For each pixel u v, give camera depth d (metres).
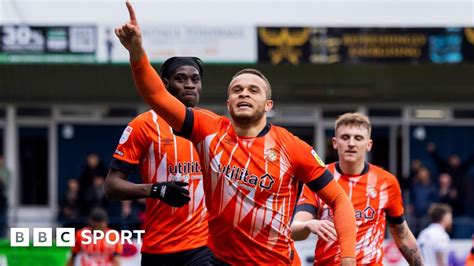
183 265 6.16
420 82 15.99
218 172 4.84
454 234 14.01
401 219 6.50
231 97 4.83
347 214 4.98
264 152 4.84
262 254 4.92
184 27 15.20
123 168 5.97
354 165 6.38
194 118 4.82
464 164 16.69
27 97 15.82
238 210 4.86
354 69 15.82
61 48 15.25
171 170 6.07
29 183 16.34
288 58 15.30
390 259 11.52
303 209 6.19
